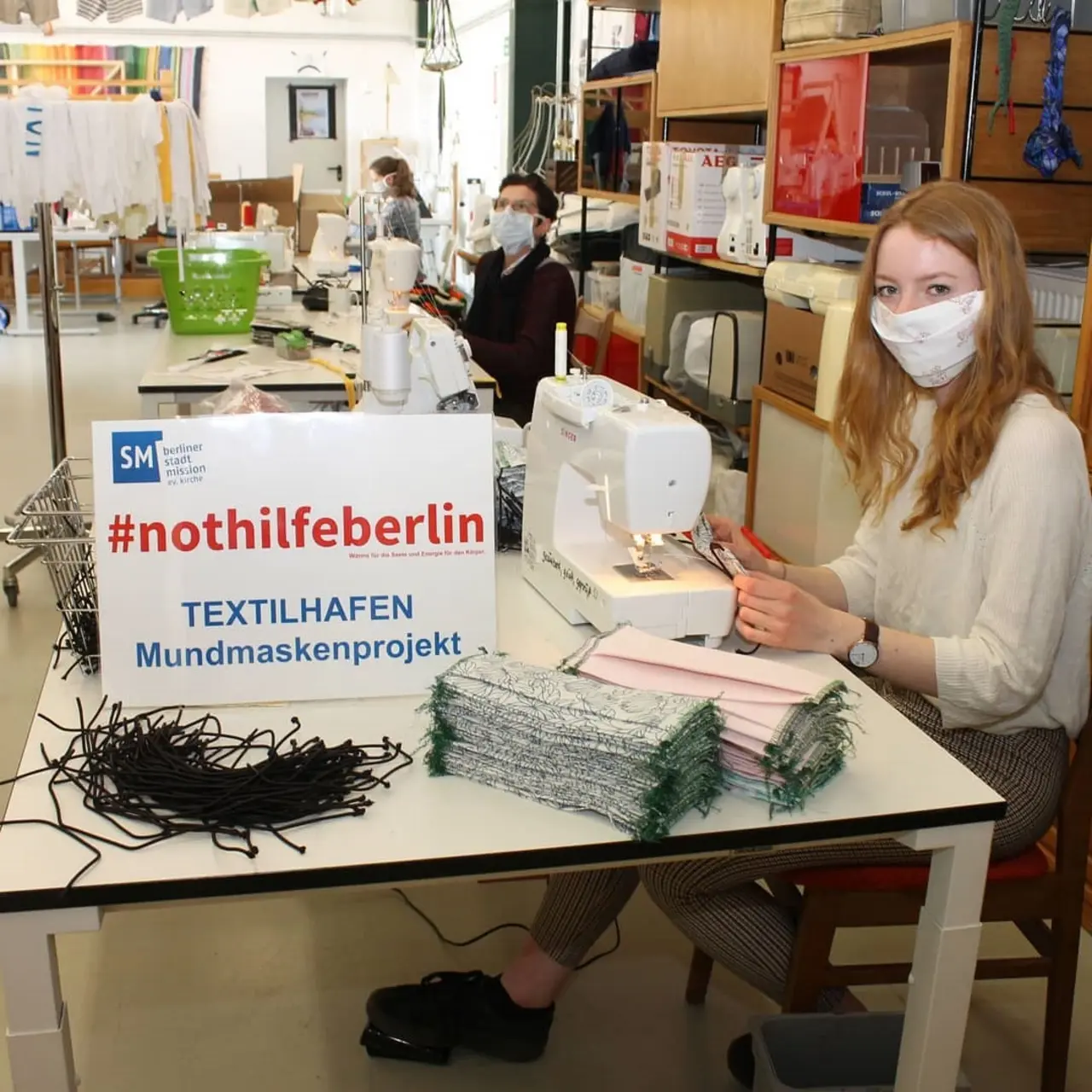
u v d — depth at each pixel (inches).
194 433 55.9
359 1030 82.9
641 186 187.2
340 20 499.8
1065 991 72.7
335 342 158.1
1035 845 70.9
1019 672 61.4
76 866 44.7
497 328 177.8
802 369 133.6
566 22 326.3
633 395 68.6
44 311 166.9
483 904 97.5
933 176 108.9
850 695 61.4
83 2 210.1
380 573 57.7
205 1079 78.1
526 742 49.8
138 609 56.1
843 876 66.6
